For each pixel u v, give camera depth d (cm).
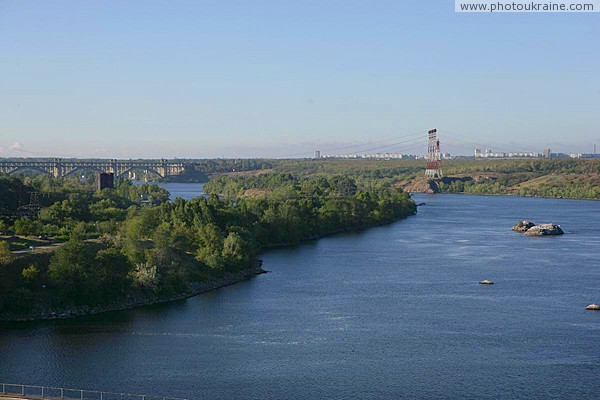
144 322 11556
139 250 13962
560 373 9250
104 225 17850
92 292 12269
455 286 14625
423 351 10150
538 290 14200
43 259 12912
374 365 9550
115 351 10038
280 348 10269
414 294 13838
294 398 8412
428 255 19175
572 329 11256
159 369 9338
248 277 15612
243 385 8794
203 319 11794
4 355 9800
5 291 11806
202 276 14600
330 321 11744
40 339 10538
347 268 16900
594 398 8444
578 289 14288
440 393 8588
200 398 8388
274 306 12769
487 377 9100
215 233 16738
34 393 8412
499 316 12075
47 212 19088
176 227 17188
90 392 8462
